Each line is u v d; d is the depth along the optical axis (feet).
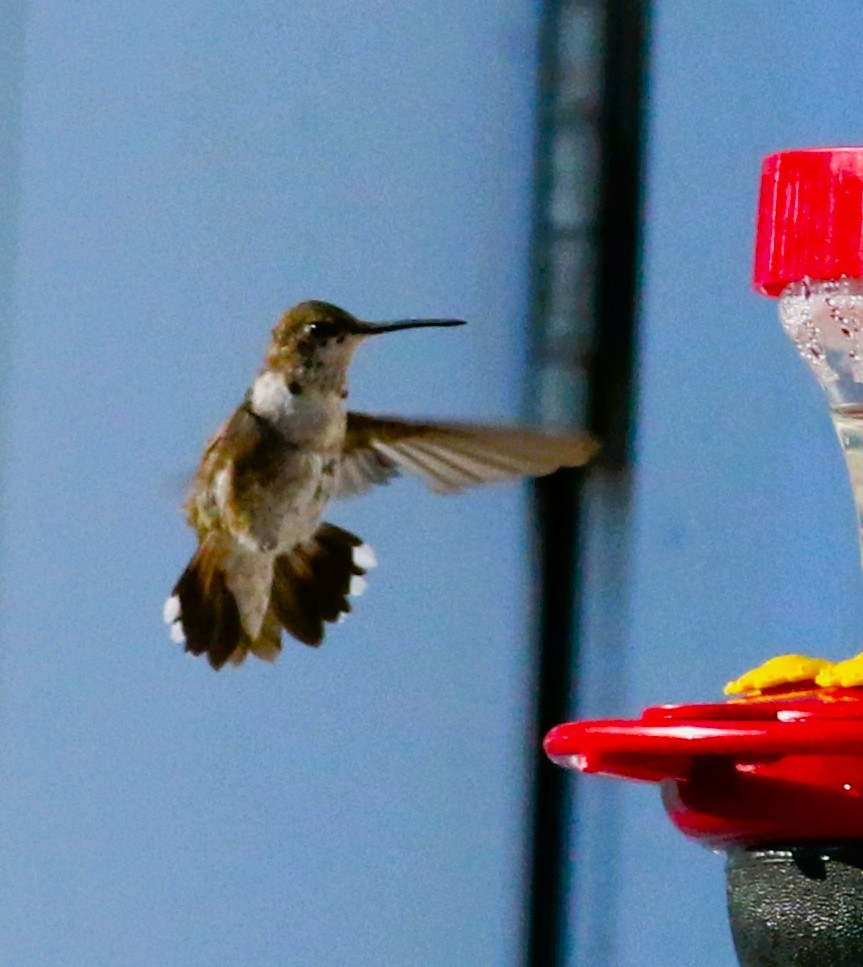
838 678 11.00
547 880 11.66
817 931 10.97
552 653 11.64
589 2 11.63
